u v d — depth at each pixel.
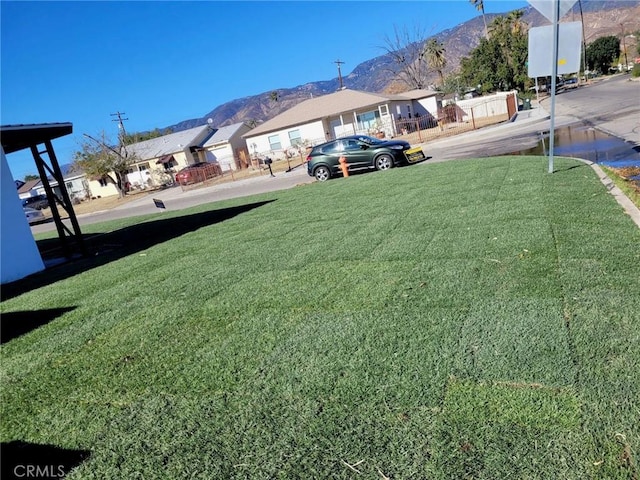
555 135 15.62
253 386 2.90
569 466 1.91
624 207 5.47
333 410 2.52
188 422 2.63
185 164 44.50
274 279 5.06
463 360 2.78
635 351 2.61
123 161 39.78
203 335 3.85
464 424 2.24
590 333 2.85
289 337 3.51
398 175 12.43
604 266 3.80
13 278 8.45
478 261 4.42
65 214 33.75
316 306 4.04
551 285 3.60
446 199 7.70
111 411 2.90
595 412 2.19
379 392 2.61
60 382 3.44
